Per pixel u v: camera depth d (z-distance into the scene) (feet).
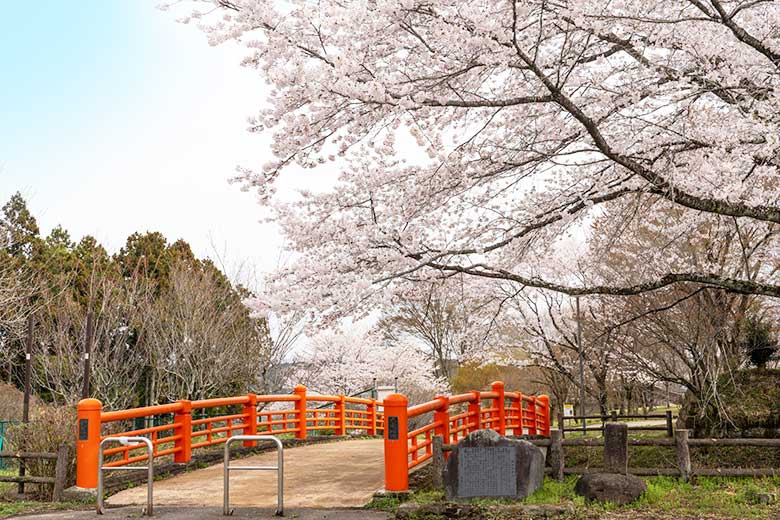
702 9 28.17
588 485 29.22
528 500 28.73
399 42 28.73
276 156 28.60
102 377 71.26
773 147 27.76
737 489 30.32
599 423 78.74
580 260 59.88
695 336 44.45
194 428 73.92
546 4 26.73
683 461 31.48
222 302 84.48
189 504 31.14
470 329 72.23
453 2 25.73
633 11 28.86
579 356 71.72
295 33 25.88
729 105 31.78
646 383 61.67
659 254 46.68
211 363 77.51
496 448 29.35
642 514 26.68
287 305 30.04
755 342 46.29
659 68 30.50
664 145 30.14
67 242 104.68
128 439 28.96
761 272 51.49
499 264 37.42
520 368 101.86
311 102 27.32
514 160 32.50
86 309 77.51
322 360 107.65
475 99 30.96
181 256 96.12
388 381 107.24
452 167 30.58
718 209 28.63
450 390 109.60
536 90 31.50
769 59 27.91
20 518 28.02
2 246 71.61
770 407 41.24
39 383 76.02
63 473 32.37
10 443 36.22
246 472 39.27
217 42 26.99
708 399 40.93
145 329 78.18
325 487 34.53
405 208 32.45
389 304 33.40
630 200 38.73
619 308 53.78
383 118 28.89
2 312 66.18
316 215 32.65
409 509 27.94
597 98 31.09
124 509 29.81
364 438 63.77
